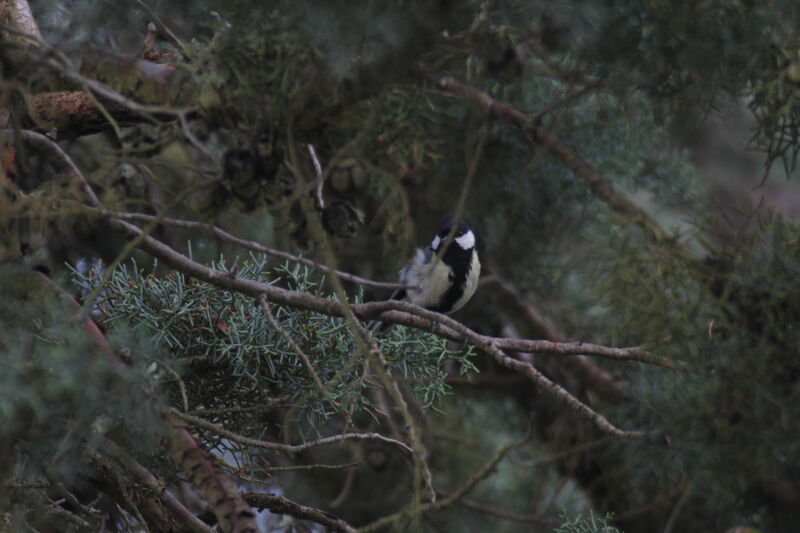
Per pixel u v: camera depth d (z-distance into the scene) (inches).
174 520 233.8
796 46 188.1
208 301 237.8
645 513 398.6
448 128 358.6
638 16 180.5
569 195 375.2
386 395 391.2
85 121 241.3
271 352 228.4
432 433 400.8
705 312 241.1
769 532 304.5
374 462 389.4
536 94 353.4
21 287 177.8
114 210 179.8
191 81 182.1
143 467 213.8
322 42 169.5
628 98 195.2
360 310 219.5
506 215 377.1
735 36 183.9
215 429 185.5
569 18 173.0
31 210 177.6
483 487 420.2
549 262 394.3
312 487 397.4
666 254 243.9
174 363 179.0
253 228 359.9
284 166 178.7
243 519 173.9
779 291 236.4
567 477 385.1
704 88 191.8
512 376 433.7
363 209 370.6
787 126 206.7
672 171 367.6
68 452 168.6
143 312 231.1
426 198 399.2
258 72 173.2
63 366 158.6
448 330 243.3
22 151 192.5
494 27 173.0
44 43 169.8
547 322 422.6
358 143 173.8
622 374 391.2
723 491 258.5
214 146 297.4
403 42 166.4
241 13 172.4
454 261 356.2
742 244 244.5
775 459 248.5
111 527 249.6
